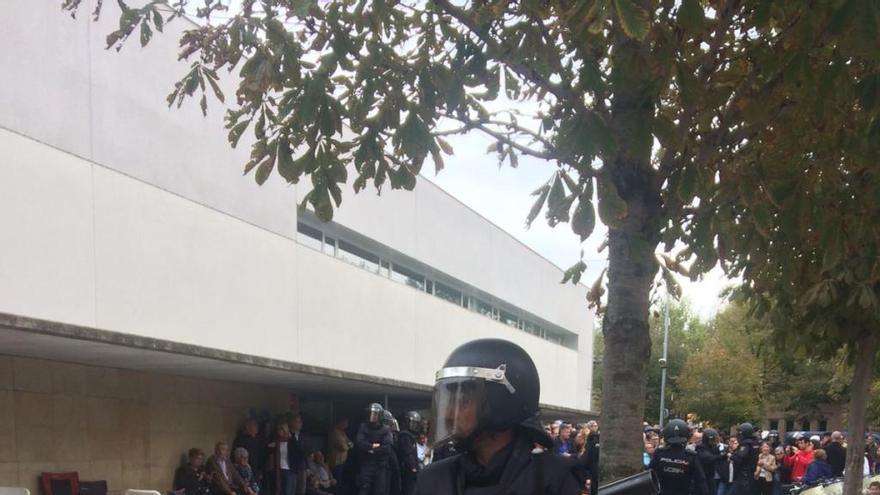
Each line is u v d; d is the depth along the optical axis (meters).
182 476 12.95
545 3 4.23
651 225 3.91
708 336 57.12
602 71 3.81
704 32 3.85
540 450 2.41
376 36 4.56
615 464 3.75
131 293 12.03
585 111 3.62
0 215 9.86
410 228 23.12
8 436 10.16
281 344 16.11
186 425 13.68
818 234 4.72
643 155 3.64
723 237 4.68
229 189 14.62
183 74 13.27
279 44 4.45
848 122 4.48
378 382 15.59
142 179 12.39
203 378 14.16
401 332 21.95
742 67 4.55
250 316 15.11
